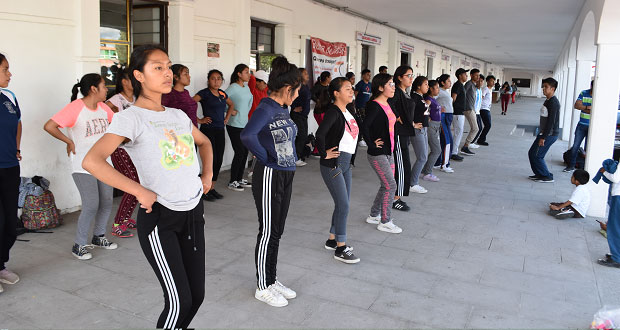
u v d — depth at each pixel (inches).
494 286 141.5
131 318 119.0
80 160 150.5
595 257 166.1
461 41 748.0
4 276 135.9
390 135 177.8
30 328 113.3
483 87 420.5
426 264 157.3
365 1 383.9
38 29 182.1
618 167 155.3
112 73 225.9
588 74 373.1
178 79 203.5
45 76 186.2
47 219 180.7
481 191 258.4
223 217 203.9
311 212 214.1
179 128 85.0
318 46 387.9
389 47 572.4
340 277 145.6
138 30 244.8
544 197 247.6
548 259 163.5
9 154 133.7
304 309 125.3
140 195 76.7
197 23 260.7
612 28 204.8
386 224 188.1
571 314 125.3
